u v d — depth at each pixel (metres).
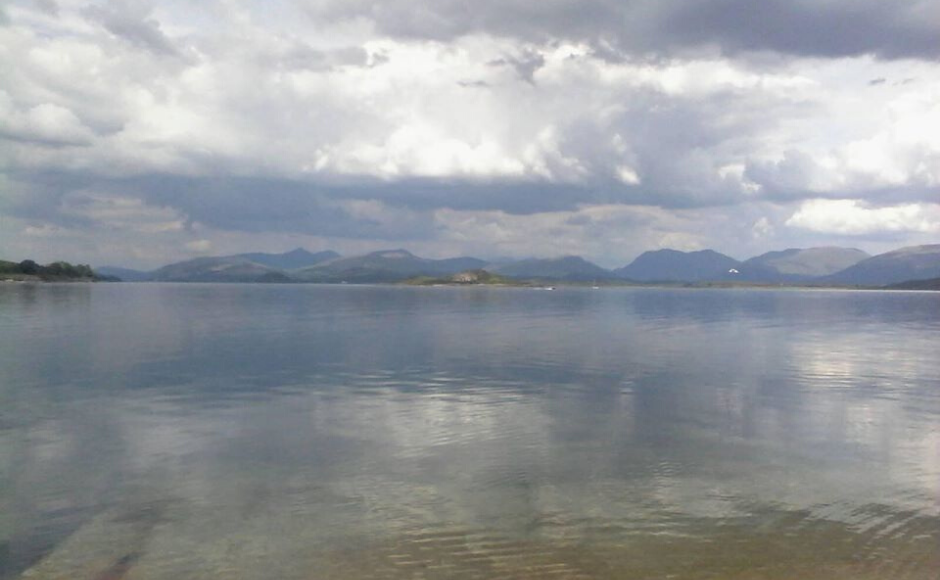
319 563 12.87
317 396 27.91
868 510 15.50
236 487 16.69
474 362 38.44
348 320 73.25
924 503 15.95
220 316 78.12
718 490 16.70
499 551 13.35
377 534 14.06
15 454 19.34
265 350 43.66
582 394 28.73
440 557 13.11
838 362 39.81
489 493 16.36
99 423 22.98
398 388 29.84
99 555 13.18
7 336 51.22
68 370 34.31
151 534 14.06
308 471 17.94
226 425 22.80
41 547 13.49
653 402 27.17
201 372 33.97
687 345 49.19
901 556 13.29
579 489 16.69
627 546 13.59
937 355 43.88
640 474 17.81
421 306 112.31
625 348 46.66
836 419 24.33
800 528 14.52
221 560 12.98
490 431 22.17
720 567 12.82
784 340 54.22
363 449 19.98
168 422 23.20
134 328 59.44
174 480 17.22
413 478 17.39
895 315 100.56
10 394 27.92
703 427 22.98
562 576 12.45
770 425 23.36
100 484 16.89
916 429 22.91
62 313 79.56
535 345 48.19
